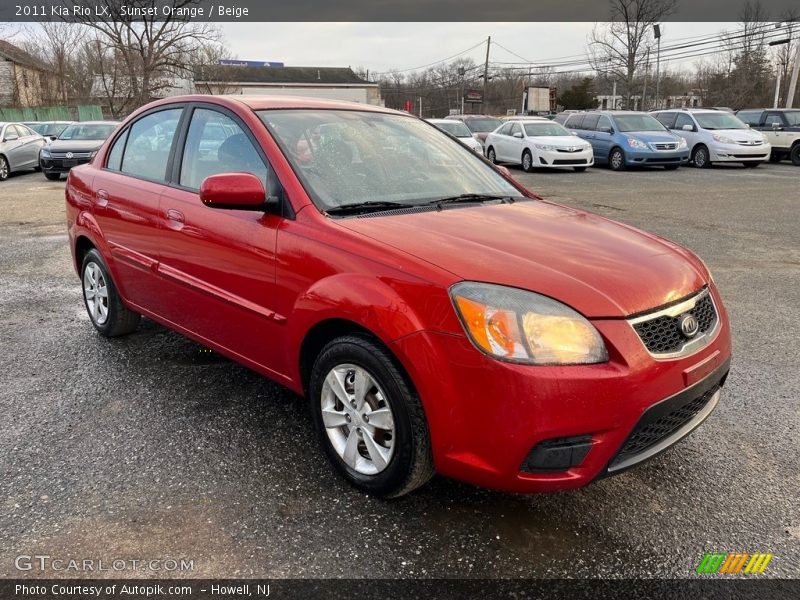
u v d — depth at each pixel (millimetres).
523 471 2271
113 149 4402
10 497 2662
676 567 2330
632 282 2443
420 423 2432
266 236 2955
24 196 12789
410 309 2381
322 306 2641
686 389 2418
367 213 2959
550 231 2902
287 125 3303
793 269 6793
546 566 2326
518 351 2207
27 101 46094
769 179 15602
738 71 47688
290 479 2832
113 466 2914
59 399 3586
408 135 3773
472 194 3451
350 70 73125
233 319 3238
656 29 41219
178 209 3506
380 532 2486
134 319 4512
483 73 61406
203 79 43531
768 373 4070
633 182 15148
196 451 3053
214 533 2463
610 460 2297
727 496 2758
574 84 62469
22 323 4918
